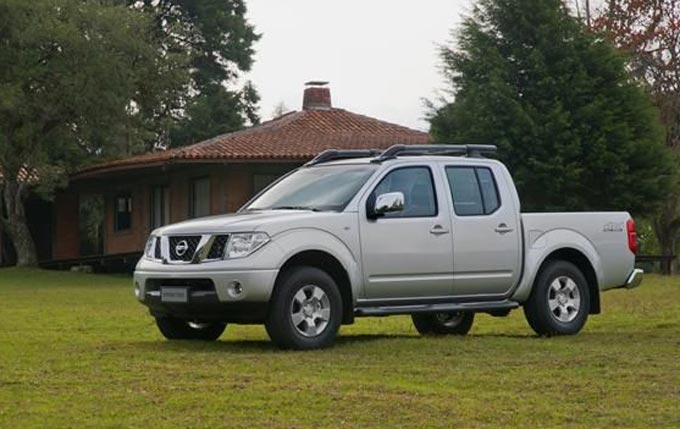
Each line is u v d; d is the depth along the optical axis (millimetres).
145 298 12117
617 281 14094
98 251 50625
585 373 10008
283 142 37062
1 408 8180
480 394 8828
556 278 13539
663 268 40531
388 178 12484
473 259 12844
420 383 9367
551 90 34844
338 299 11859
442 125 35688
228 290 11414
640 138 35438
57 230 44406
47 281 32938
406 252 12359
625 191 35062
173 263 11852
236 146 36219
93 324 15953
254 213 12148
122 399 8492
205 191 37156
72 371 9945
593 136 34531
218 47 60625
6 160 37500
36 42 35344
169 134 56750
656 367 10422
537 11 34969
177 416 7887
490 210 13078
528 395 8805
